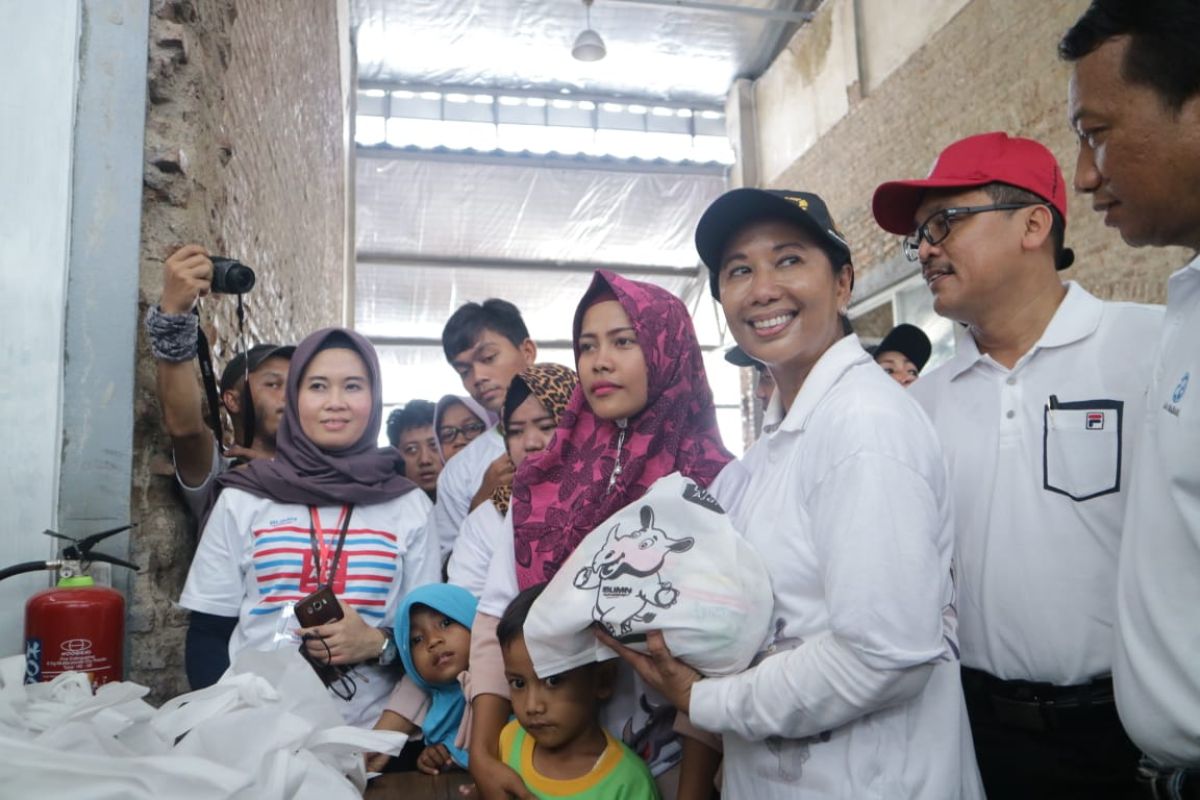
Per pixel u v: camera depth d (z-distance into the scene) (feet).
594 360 5.26
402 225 33.22
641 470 5.25
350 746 4.41
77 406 6.09
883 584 3.66
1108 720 4.64
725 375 37.73
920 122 23.45
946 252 5.19
